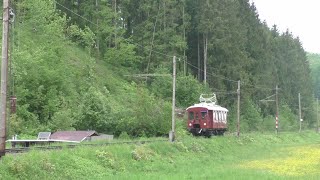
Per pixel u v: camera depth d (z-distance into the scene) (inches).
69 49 2393.0
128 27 3201.3
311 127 5088.6
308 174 1066.7
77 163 882.1
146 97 1866.4
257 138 2480.3
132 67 2871.6
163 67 2748.5
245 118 3289.9
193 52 3380.9
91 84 2116.1
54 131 1517.0
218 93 3002.0
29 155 788.0
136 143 1258.0
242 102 3314.5
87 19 2768.2
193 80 2714.1
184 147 1444.4
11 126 1328.7
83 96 1787.6
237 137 2183.8
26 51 1684.3
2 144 781.9
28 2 2060.8
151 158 1164.5
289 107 4616.1
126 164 1042.1
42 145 1135.0
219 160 1460.4
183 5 3152.1
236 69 3277.6
